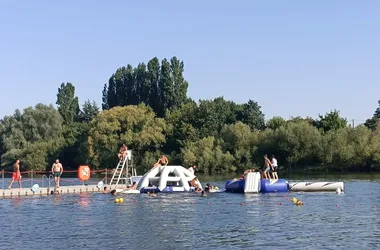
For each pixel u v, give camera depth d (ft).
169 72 419.13
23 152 338.75
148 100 433.07
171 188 154.51
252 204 122.31
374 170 283.59
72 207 118.73
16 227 90.02
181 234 82.23
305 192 152.97
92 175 311.88
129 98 453.99
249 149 307.37
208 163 302.86
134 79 452.35
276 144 298.97
